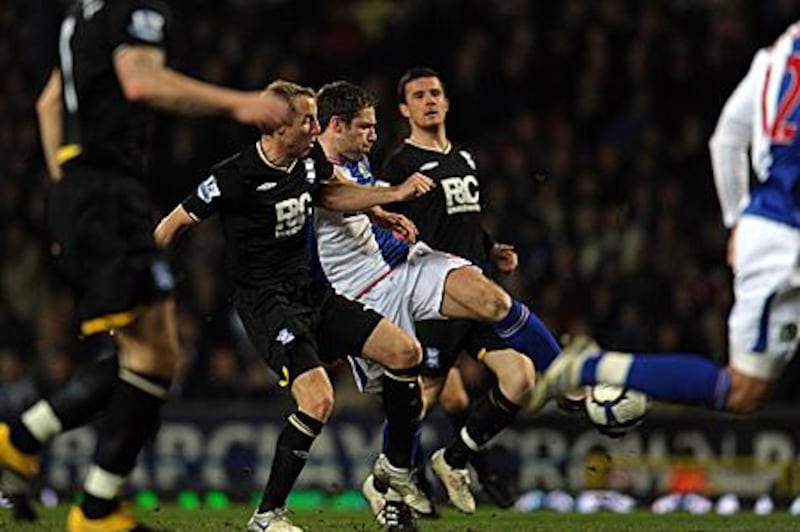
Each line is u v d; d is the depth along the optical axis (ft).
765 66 73.87
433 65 199.21
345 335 89.61
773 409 147.13
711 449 142.82
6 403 158.30
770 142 73.10
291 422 85.97
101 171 67.67
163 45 65.51
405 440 89.35
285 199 90.07
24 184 184.65
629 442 142.72
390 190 91.56
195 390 161.58
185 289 169.89
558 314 165.27
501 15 199.82
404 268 95.86
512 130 188.03
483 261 107.04
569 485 142.41
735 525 103.60
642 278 168.25
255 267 90.94
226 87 190.80
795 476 142.41
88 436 146.10
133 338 67.62
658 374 74.13
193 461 146.10
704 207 181.06
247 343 167.63
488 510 125.39
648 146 182.39
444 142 107.24
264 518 85.76
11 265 178.60
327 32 204.95
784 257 72.02
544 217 173.78
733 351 73.36
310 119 88.63
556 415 142.82
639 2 197.77
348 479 143.23
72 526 68.59
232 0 209.67
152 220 68.33
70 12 69.00
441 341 102.99
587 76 189.98
